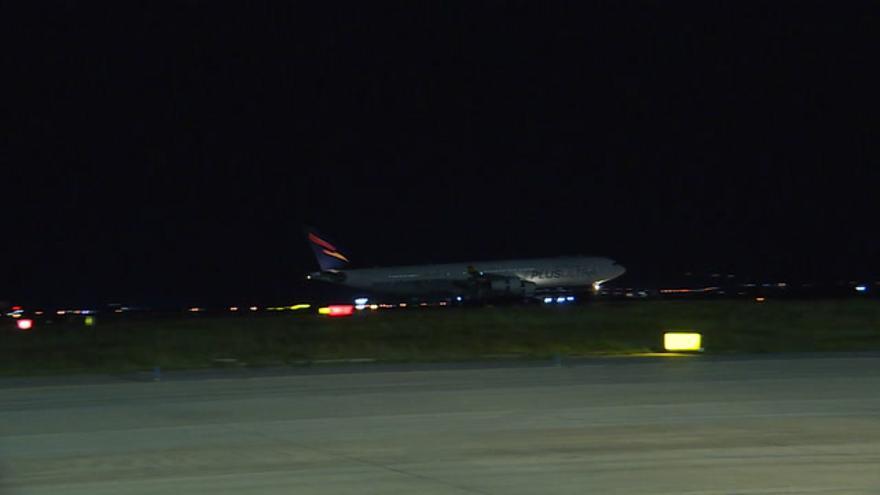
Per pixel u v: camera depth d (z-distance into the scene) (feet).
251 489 45.96
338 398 78.84
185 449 56.54
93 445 58.23
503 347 130.62
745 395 77.41
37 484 47.52
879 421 64.03
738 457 52.19
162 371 109.70
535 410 70.38
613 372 96.84
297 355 124.36
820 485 45.55
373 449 55.72
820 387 82.28
